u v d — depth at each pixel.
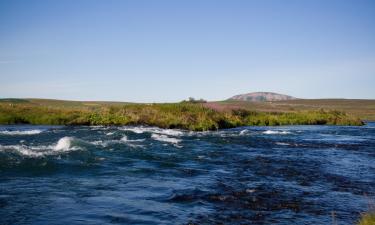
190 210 10.24
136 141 25.33
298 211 10.43
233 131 38.22
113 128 36.50
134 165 16.56
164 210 10.14
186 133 34.31
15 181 12.65
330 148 25.34
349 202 11.44
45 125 42.06
